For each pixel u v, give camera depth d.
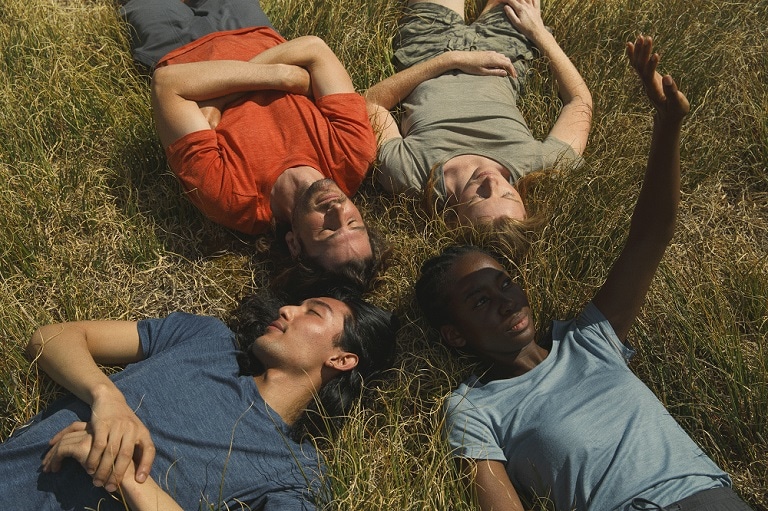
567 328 3.08
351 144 3.48
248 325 3.09
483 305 2.99
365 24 4.10
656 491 2.55
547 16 4.27
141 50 3.83
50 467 2.50
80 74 3.73
